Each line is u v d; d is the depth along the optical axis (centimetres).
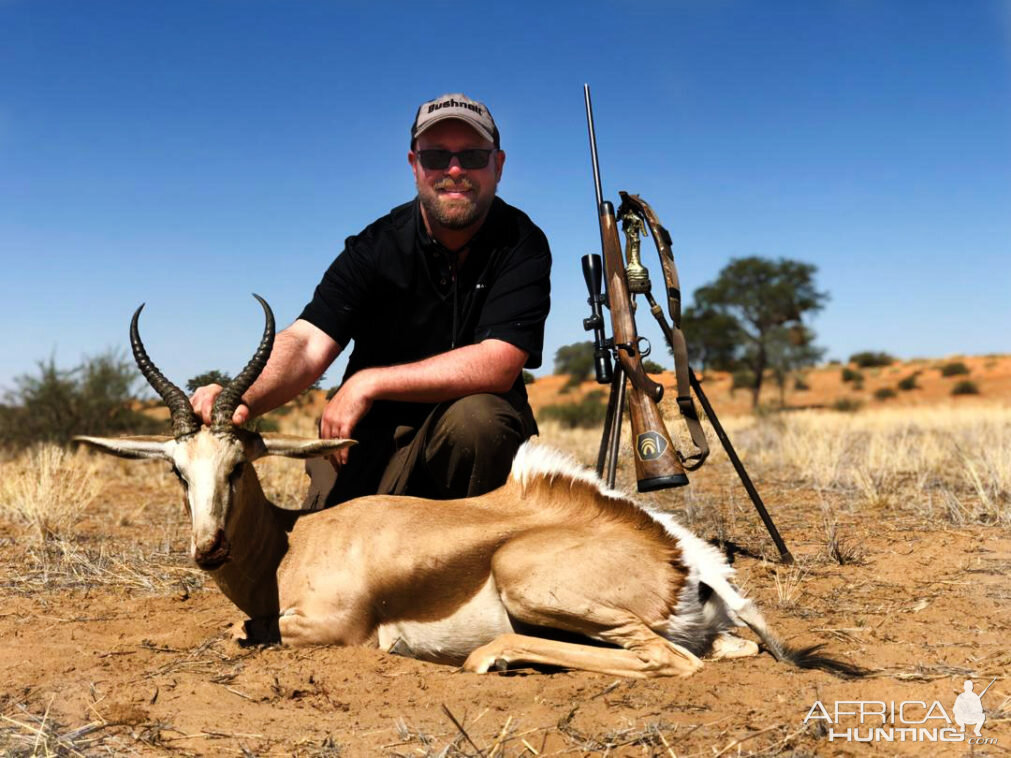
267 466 441
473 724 142
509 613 177
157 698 155
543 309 230
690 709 146
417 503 192
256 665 170
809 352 1850
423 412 234
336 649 179
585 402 1038
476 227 227
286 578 187
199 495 176
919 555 253
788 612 206
